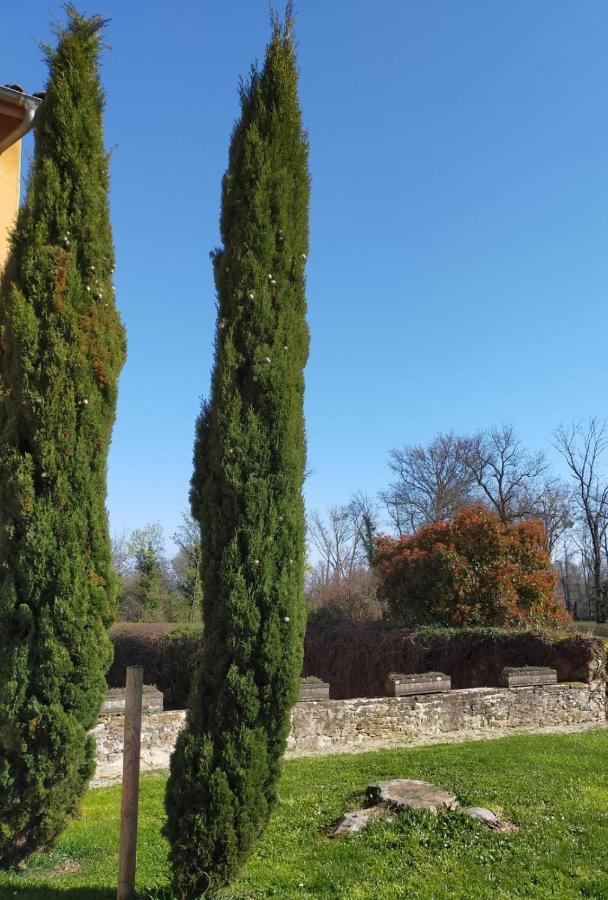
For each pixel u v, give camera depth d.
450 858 5.44
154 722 9.77
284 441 5.12
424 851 5.59
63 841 6.32
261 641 4.85
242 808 4.73
